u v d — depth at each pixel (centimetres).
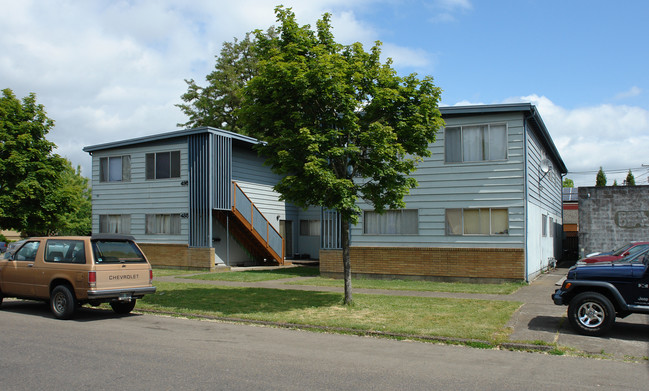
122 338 875
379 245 1834
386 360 732
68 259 1092
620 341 850
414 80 1186
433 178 1766
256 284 1678
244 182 2558
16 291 1170
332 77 1084
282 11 1161
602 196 2381
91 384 597
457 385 606
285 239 2884
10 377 625
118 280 1094
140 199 2497
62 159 2341
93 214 2644
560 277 1859
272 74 1107
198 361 711
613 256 1675
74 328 974
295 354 764
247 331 958
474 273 1686
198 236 2283
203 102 4031
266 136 1205
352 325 968
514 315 1066
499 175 1686
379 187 1212
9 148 2200
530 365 710
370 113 1183
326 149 1120
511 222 1662
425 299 1288
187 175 2353
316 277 1916
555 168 2647
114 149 2592
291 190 1158
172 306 1216
